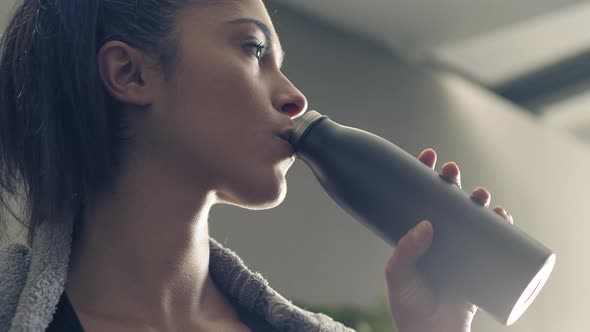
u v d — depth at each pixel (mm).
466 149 4305
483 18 3867
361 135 891
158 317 881
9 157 958
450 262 826
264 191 884
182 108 889
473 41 4082
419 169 861
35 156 925
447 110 4250
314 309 3182
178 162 887
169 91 897
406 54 4117
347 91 3746
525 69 4395
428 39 4043
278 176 896
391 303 886
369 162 866
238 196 893
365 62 3885
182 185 889
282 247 3189
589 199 5031
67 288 876
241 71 895
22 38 966
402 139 3965
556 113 4766
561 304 4660
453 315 903
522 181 4613
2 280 838
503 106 4594
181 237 890
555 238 4742
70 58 918
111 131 910
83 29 919
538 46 4152
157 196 890
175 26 910
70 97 910
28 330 781
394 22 3875
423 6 3750
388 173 856
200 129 880
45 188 895
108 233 892
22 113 945
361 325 3209
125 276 880
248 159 880
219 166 877
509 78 4508
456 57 4250
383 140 893
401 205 844
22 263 866
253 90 896
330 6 3660
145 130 901
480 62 4324
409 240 823
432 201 836
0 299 822
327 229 3400
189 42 902
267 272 3109
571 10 3764
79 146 907
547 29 3967
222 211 2980
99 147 900
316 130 900
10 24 990
